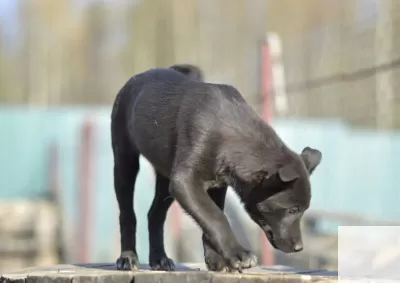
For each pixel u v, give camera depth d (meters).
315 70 28.48
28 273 6.21
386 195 21.23
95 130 19.22
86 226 17.41
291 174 5.82
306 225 14.04
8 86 45.88
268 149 6.09
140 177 18.42
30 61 44.84
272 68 12.77
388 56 18.81
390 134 21.45
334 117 25.73
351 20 24.11
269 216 6.20
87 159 18.14
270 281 5.68
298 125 20.44
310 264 12.41
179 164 6.11
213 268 6.35
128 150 7.12
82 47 46.22
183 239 16.47
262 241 11.77
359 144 21.27
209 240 5.85
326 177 20.75
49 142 21.98
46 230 18.19
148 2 39.84
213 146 6.08
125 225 7.03
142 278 5.86
